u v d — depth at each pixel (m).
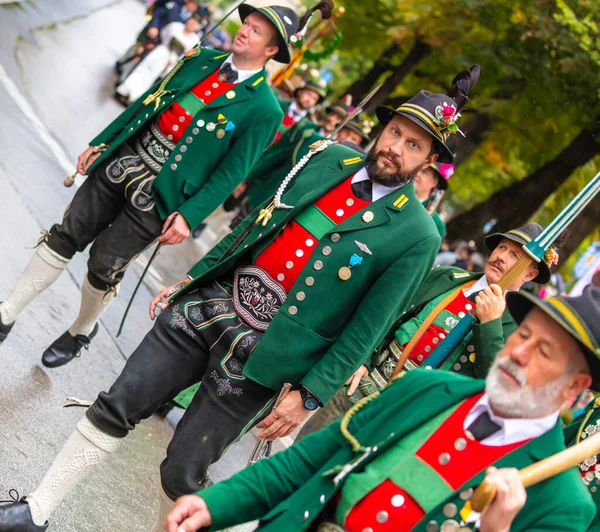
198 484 3.64
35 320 5.55
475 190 13.60
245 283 3.72
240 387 3.63
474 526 2.42
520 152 13.39
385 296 3.53
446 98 3.59
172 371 3.72
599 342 2.32
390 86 14.38
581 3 12.91
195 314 3.72
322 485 2.59
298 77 9.51
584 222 11.33
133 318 6.94
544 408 2.38
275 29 4.53
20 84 10.60
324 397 3.49
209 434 3.63
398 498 2.46
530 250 3.92
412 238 3.57
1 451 4.11
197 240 11.34
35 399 4.73
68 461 3.60
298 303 3.59
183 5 14.69
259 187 7.21
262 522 2.63
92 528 4.00
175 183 4.57
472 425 2.46
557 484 2.37
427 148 3.59
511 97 13.25
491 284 4.10
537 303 2.35
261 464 2.72
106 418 3.61
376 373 4.45
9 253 6.03
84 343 5.16
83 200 4.71
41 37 14.00
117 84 14.19
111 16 21.55
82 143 9.98
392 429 2.56
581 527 2.35
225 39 16.06
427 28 13.93
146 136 4.66
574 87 12.91
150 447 5.17
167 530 2.61
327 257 3.58
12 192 7.02
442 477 2.45
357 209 3.63
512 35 13.20
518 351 2.37
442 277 4.48
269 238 3.73
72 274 6.66
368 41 14.78
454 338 4.02
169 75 4.71
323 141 3.88
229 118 4.55
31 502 3.54
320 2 4.84
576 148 13.04
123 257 4.68
